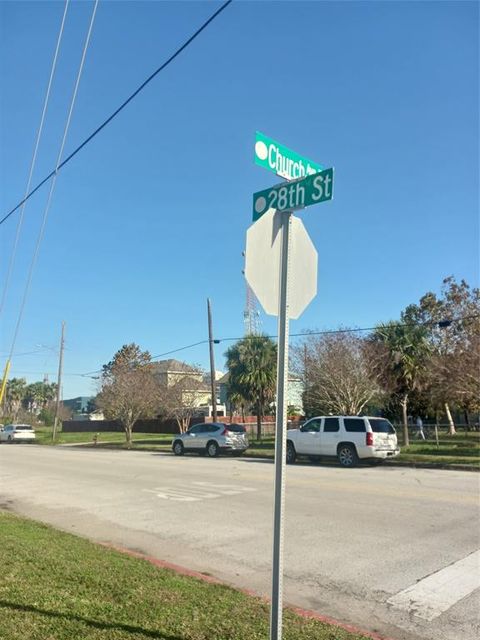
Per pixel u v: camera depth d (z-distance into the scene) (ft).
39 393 319.47
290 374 111.04
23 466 74.13
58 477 59.47
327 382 98.48
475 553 25.25
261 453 87.92
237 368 119.75
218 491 45.88
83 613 15.84
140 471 63.77
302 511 35.68
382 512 34.88
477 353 76.89
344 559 24.71
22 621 15.07
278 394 12.19
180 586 18.88
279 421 12.05
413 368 98.37
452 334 117.19
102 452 106.63
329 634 15.10
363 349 98.84
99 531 31.78
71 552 23.48
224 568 23.90
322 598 19.95
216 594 18.19
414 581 21.58
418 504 37.50
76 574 19.83
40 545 24.62
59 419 217.56
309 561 24.53
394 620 17.89
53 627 14.74
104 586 18.49
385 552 25.68
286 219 13.14
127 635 14.37
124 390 129.29
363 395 97.35
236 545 27.81
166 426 176.14
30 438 162.81
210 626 15.20
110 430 196.13
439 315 128.47
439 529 30.07
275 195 13.43
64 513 37.68
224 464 72.02
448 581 21.47
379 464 70.69
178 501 41.50
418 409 132.57
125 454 98.53
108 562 21.95
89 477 58.75
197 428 94.02
